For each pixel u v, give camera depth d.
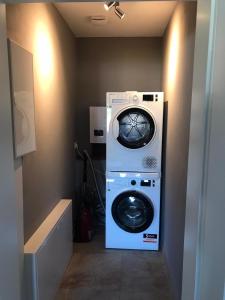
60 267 2.57
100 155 3.95
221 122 0.68
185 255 1.05
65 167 3.14
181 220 2.15
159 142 3.08
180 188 2.22
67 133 3.23
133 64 3.82
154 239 3.22
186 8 2.04
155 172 3.13
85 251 3.22
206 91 0.79
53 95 2.62
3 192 1.08
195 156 0.90
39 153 2.20
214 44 0.74
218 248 0.69
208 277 0.77
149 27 3.34
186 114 2.01
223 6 0.68
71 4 2.62
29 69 1.89
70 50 3.39
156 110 3.04
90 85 3.89
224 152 0.66
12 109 1.61
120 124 3.09
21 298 1.80
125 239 3.25
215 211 0.71
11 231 1.16
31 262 1.85
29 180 1.99
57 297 2.40
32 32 2.04
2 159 1.07
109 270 2.84
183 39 2.15
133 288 2.55
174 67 2.59
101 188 3.98
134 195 3.15
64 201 2.91
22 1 1.13
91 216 3.63
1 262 1.07
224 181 0.65
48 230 2.19
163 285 2.60
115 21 3.12
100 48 3.81
